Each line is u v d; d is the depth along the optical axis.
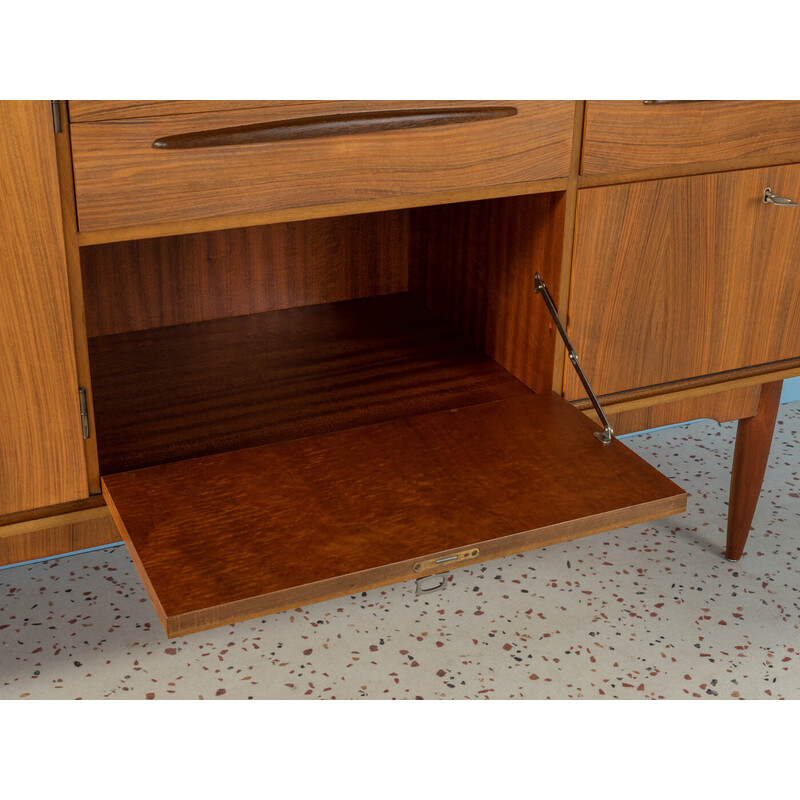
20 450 0.98
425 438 1.10
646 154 1.15
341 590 0.87
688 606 1.55
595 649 1.45
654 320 1.25
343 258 1.57
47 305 0.94
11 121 0.86
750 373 1.36
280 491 0.99
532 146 1.09
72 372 0.97
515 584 1.59
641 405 1.29
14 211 0.89
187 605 0.82
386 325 1.50
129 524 0.93
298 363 1.38
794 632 1.50
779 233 1.28
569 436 1.11
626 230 1.18
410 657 1.43
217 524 0.94
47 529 1.05
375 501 0.98
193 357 1.40
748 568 1.64
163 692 1.35
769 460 1.97
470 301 1.42
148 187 0.94
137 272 1.45
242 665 1.41
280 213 1.00
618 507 0.97
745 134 1.20
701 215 1.21
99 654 1.42
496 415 1.15
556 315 1.18
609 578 1.61
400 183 1.04
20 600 1.53
